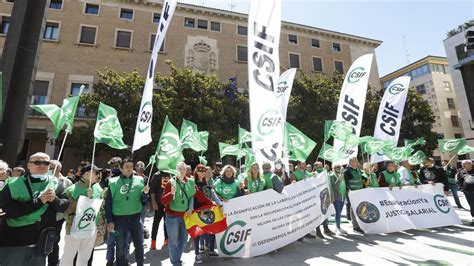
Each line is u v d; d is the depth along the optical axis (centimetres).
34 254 293
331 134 806
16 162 634
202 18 2742
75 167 2125
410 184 841
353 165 750
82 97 1703
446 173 1027
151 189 553
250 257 523
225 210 529
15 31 684
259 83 642
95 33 2377
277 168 638
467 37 1056
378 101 2341
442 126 3716
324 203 657
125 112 1680
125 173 428
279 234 560
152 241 605
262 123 632
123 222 410
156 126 1680
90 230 382
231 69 2695
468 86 2908
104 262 523
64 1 2366
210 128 1764
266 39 664
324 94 2194
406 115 2403
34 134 2169
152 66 590
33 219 293
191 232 444
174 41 2570
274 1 684
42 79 2152
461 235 645
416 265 454
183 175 457
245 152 932
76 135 1686
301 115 2133
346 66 3216
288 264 476
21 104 660
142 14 2553
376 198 709
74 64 2253
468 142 3262
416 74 4159
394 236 657
